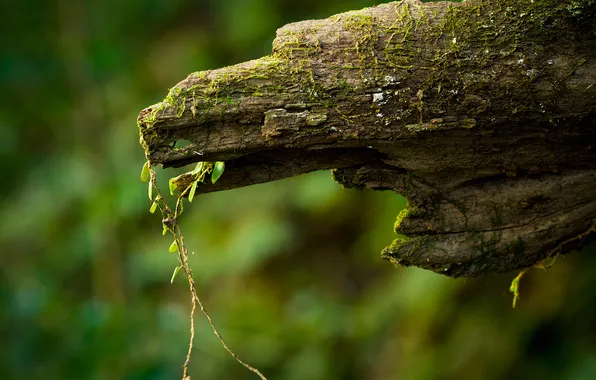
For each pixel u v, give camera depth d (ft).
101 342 9.70
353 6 12.05
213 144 4.32
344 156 4.65
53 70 13.12
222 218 14.10
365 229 13.21
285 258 13.93
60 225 15.24
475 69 4.33
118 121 14.53
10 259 15.42
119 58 13.89
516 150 4.61
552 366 9.43
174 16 15.52
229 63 14.80
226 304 13.88
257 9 13.91
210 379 12.67
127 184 12.87
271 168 4.67
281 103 4.26
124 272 13.58
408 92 4.31
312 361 12.25
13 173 14.87
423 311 10.94
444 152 4.56
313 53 4.34
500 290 10.27
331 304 13.08
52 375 9.62
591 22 4.29
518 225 4.84
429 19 4.41
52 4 13.32
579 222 4.84
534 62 4.33
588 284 9.31
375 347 11.87
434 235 4.86
